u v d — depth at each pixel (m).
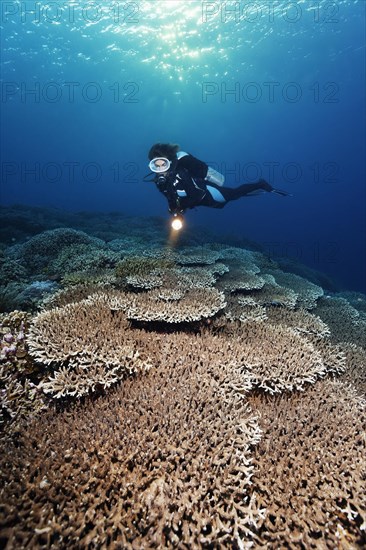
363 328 5.81
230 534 1.90
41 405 2.73
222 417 2.43
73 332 3.12
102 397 2.67
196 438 2.26
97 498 1.87
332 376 3.80
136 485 1.97
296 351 3.50
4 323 3.78
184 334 3.71
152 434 2.24
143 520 1.81
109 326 3.44
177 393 2.61
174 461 2.13
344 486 2.14
